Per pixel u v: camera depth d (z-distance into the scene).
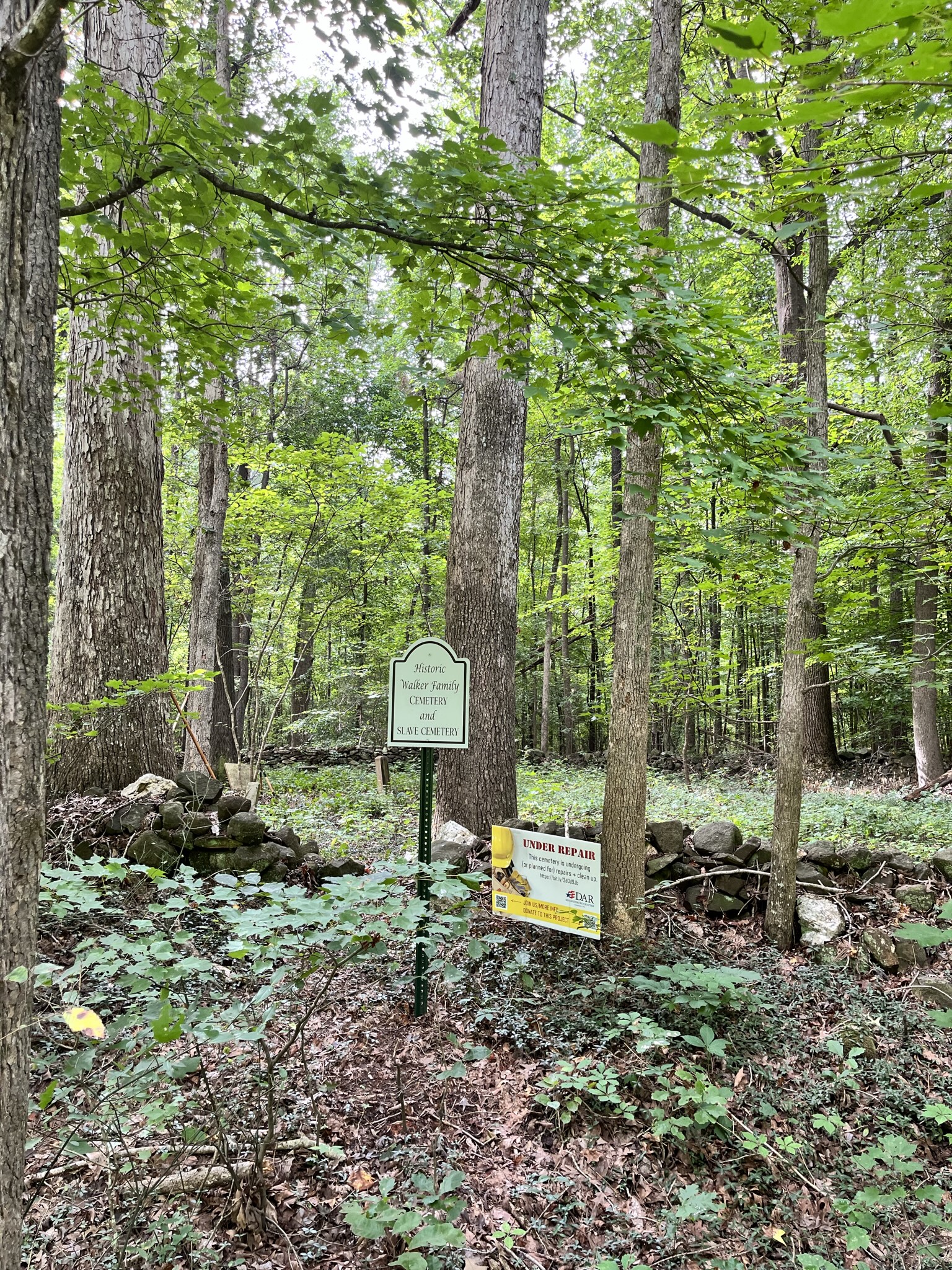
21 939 1.59
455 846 5.16
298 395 17.48
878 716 16.03
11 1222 1.59
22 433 1.56
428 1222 2.08
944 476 5.79
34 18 1.38
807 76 1.17
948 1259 2.59
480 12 8.95
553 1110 3.18
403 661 3.97
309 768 12.76
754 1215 2.82
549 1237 2.60
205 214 2.70
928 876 4.89
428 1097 3.18
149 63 4.84
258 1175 2.49
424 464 17.19
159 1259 2.17
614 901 4.48
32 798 1.60
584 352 2.84
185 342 3.57
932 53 1.11
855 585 6.82
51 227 1.63
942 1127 3.33
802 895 4.75
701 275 10.69
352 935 2.48
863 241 5.42
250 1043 3.28
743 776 12.92
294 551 12.33
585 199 2.36
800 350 5.79
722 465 3.31
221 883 2.65
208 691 8.44
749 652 18.14
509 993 3.92
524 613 17.12
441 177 2.34
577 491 20.06
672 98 4.38
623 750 4.51
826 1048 3.66
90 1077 2.75
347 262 2.80
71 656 5.22
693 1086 3.25
